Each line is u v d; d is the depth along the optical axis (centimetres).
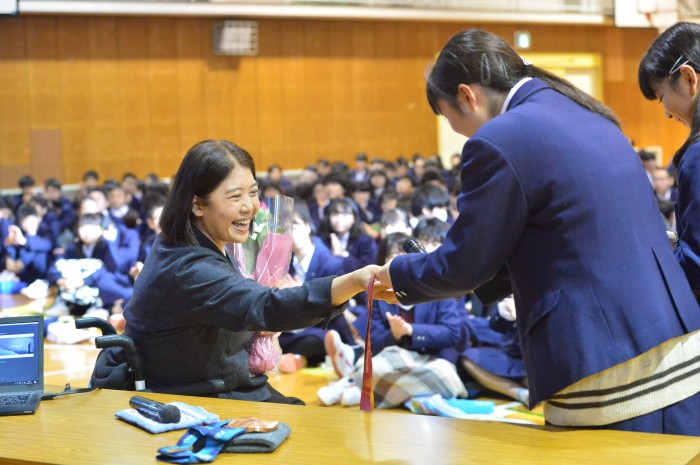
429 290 232
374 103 1770
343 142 1747
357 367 545
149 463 212
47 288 902
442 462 205
